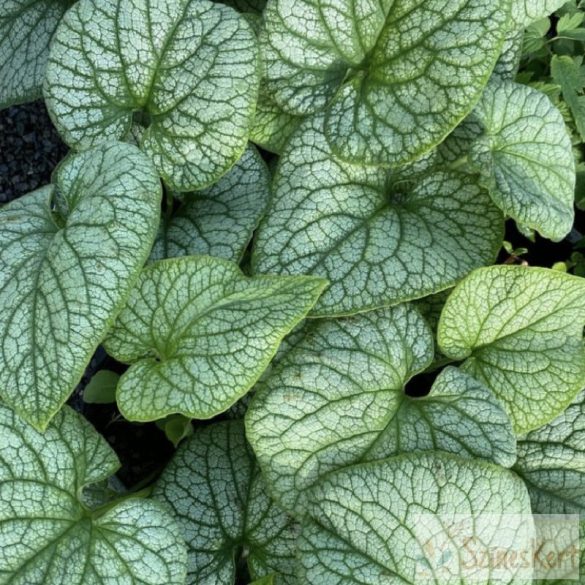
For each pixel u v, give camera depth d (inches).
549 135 37.2
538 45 41.4
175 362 35.1
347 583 34.6
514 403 36.7
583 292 36.4
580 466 37.1
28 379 33.9
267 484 35.8
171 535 35.1
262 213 38.0
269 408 36.1
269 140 39.0
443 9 36.0
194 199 38.7
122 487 39.6
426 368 37.4
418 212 37.5
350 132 36.7
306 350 36.4
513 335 37.1
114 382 39.6
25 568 34.5
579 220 43.4
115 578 34.6
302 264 36.7
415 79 36.2
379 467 35.1
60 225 36.9
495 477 35.1
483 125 37.2
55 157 47.8
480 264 36.7
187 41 37.0
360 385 36.3
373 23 36.7
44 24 41.8
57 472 35.4
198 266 35.8
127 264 34.2
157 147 37.3
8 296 34.6
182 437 38.4
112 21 37.1
